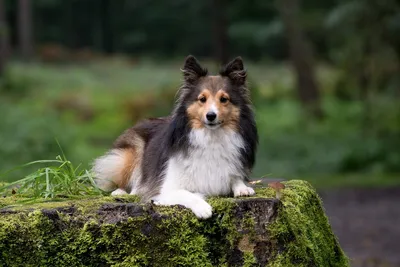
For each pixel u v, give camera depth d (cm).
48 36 5238
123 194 565
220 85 514
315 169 1786
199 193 512
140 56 5003
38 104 2591
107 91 3002
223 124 509
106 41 5516
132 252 454
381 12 1900
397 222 1208
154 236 457
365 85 2031
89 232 449
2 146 1388
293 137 1944
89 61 4150
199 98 510
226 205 468
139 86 3152
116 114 2566
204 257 461
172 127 523
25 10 3891
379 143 1878
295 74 2455
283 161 1806
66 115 2492
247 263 464
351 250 1014
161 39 5241
